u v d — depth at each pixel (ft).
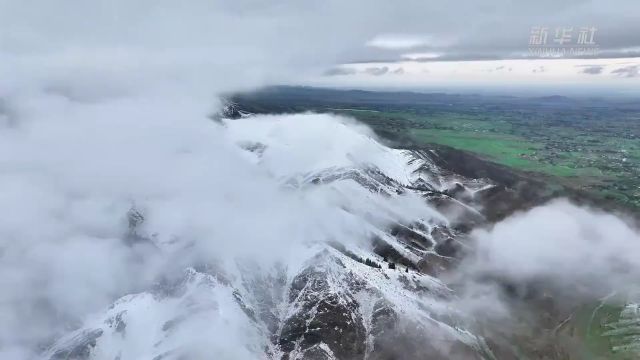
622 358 379.76
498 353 386.52
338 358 363.76
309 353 366.43
